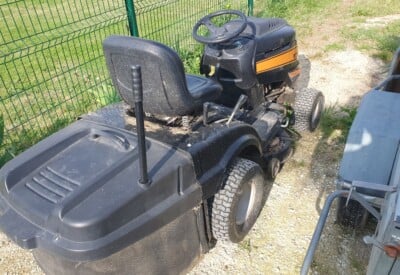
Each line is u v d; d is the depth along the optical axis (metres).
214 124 2.40
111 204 1.77
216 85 2.42
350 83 4.92
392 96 2.87
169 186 1.97
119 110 2.49
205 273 2.50
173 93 2.06
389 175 2.38
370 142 2.49
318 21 7.11
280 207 2.99
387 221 1.71
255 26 3.28
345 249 2.62
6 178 1.96
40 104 4.61
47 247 1.74
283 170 3.39
